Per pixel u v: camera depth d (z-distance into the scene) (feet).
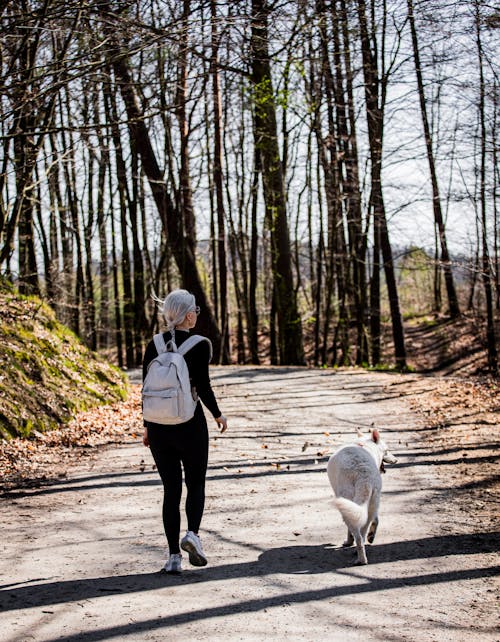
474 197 57.11
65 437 31.86
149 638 11.35
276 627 11.85
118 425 36.37
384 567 15.37
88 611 12.60
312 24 34.01
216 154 86.12
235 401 46.03
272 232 79.82
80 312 90.38
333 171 82.58
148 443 15.29
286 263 78.79
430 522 19.19
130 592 13.67
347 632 11.64
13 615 12.42
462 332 105.09
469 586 14.05
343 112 77.92
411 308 144.36
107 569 15.25
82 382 40.73
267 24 31.68
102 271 101.14
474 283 85.76
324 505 21.25
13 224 37.73
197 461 15.15
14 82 27.63
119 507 21.11
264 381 56.85
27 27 25.36
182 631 11.66
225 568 15.34
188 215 79.25
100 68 28.73
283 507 21.08
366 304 96.22
